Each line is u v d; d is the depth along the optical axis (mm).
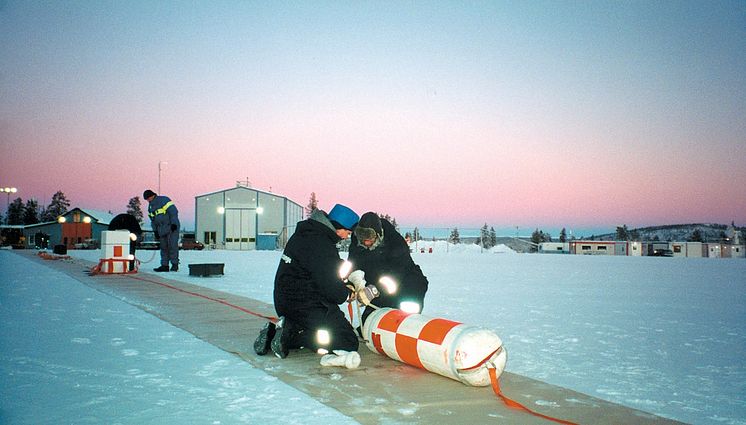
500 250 38719
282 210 46375
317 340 4051
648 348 4418
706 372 3646
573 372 3633
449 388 3223
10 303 6938
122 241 12016
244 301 7293
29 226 51656
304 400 2963
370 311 4375
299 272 4113
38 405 2854
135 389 3160
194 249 42688
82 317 5855
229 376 3463
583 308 6918
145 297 7668
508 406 2879
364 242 4438
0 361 3832
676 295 8680
